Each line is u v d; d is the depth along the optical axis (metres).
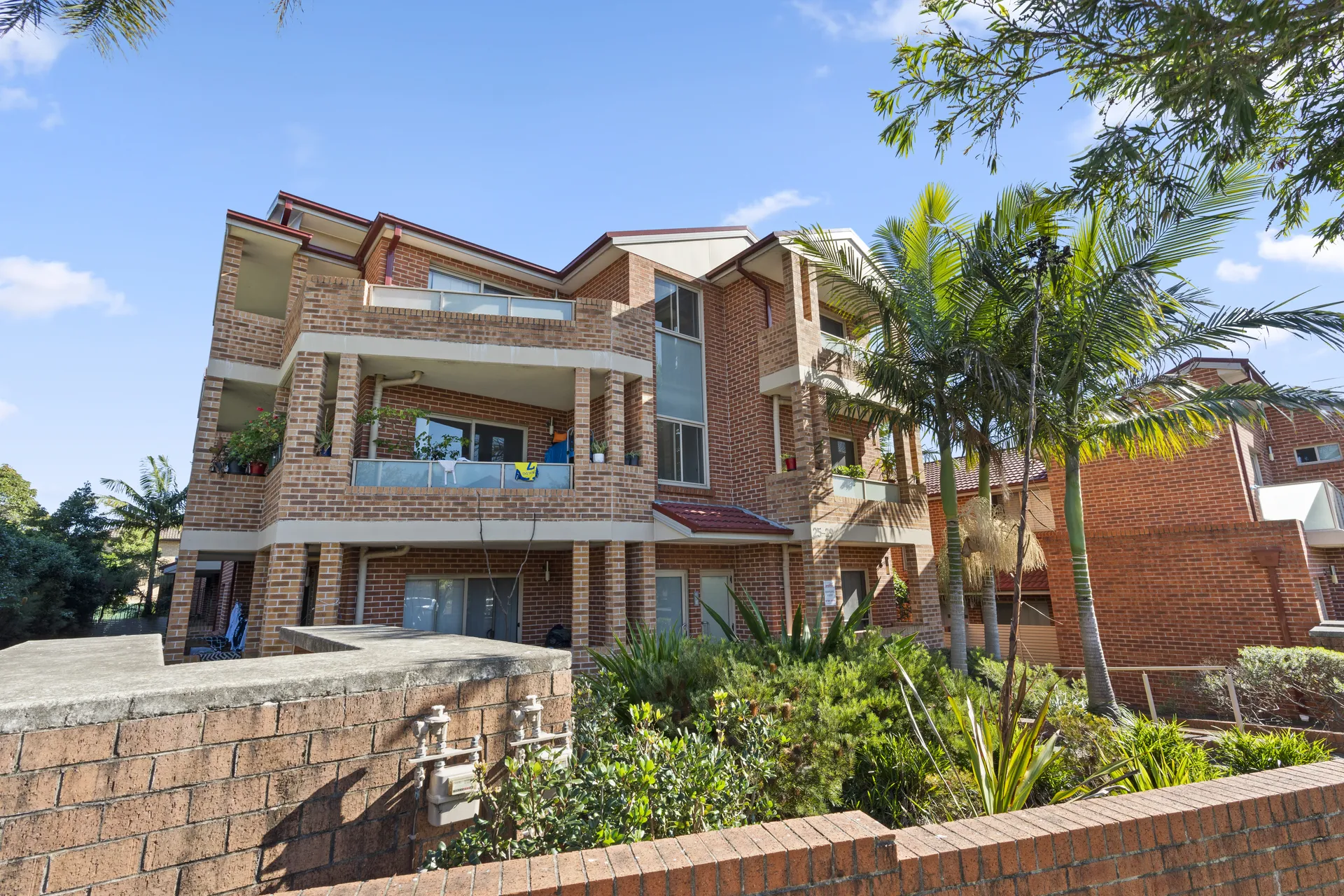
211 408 12.47
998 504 19.05
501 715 3.40
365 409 12.97
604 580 13.36
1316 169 5.74
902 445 16.66
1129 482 15.80
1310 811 3.31
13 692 2.35
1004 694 4.91
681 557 14.93
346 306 11.73
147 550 39.44
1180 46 4.76
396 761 3.01
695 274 16.39
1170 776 5.50
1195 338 10.19
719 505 15.34
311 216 14.62
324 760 2.80
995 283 10.16
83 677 2.72
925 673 6.98
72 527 32.16
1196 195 8.93
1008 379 10.59
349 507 11.02
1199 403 10.82
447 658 3.39
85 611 26.73
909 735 6.11
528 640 14.23
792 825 2.74
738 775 4.38
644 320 14.01
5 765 2.11
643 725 4.55
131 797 2.33
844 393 14.00
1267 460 19.36
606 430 13.18
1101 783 5.74
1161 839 2.98
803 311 15.09
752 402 15.84
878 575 17.48
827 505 14.19
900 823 5.36
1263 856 3.15
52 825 2.16
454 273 14.73
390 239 13.27
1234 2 4.57
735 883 2.38
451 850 2.93
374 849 2.89
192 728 2.49
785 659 6.49
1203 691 11.49
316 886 2.71
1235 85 4.88
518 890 2.17
